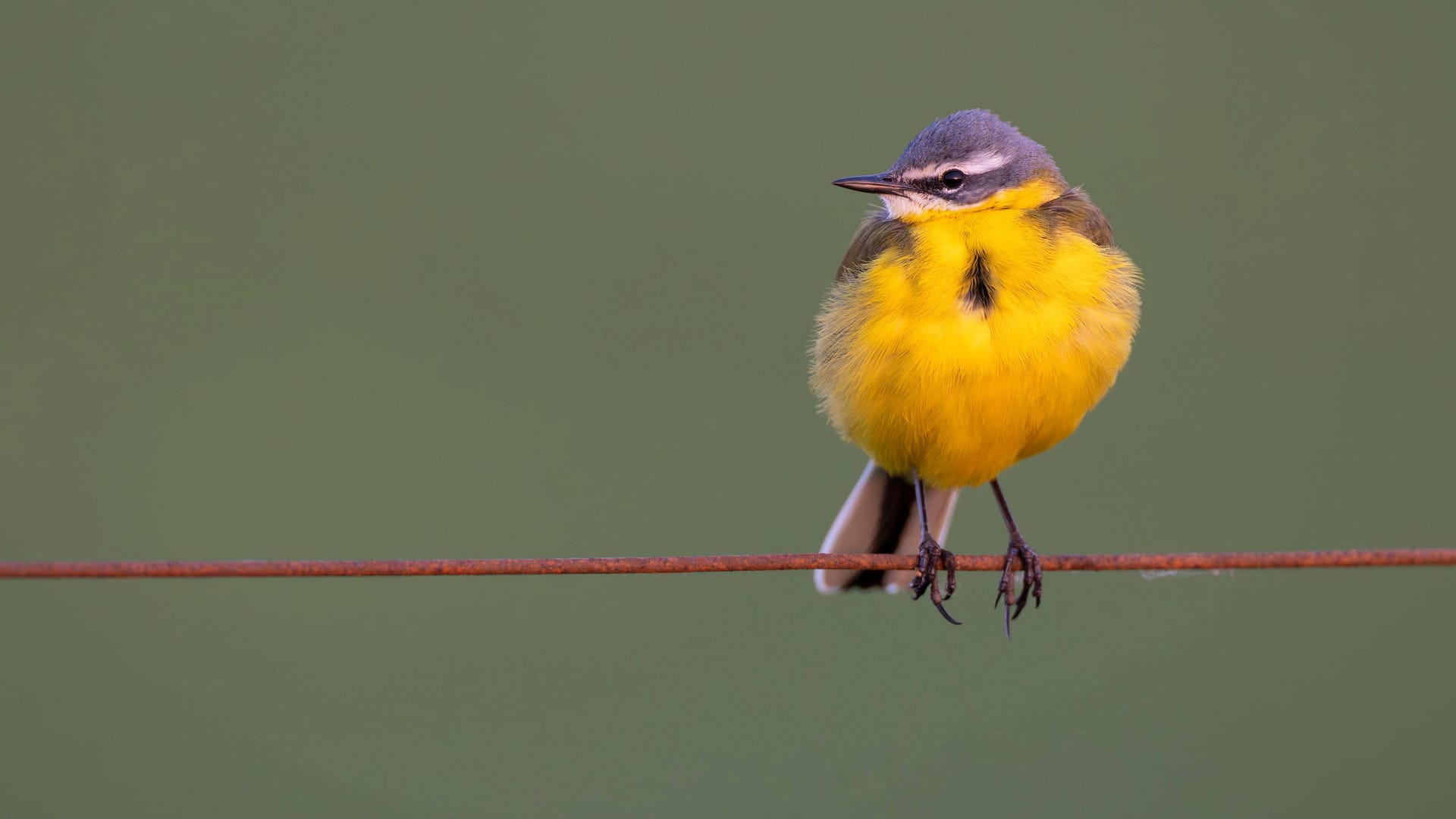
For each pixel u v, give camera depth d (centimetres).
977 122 1131
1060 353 1022
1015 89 1750
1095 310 1031
